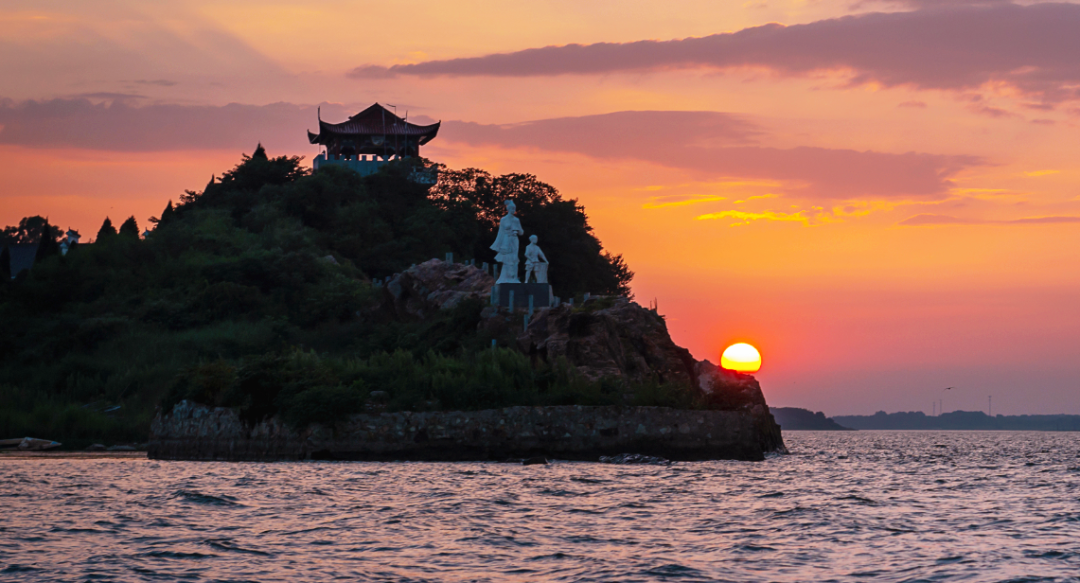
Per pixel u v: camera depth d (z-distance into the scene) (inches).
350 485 1983.3
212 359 4200.3
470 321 3688.5
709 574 1127.0
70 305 5064.0
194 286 4923.7
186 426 2901.1
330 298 4571.9
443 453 2755.9
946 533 1424.7
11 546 1257.4
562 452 2780.5
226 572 1119.0
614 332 3395.7
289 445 2743.6
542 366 3073.3
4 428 3673.7
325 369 2952.8
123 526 1417.3
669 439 2847.0
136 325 4635.8
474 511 1600.6
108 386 4146.2
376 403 2871.6
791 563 1189.7
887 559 1216.8
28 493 1800.0
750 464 2829.7
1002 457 4308.6
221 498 1713.8
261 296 4722.0
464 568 1151.0
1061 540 1364.4
